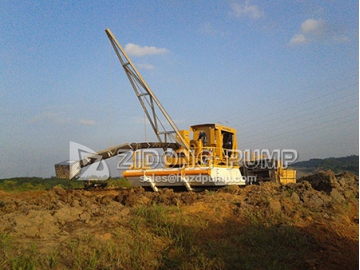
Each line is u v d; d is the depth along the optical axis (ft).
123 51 52.80
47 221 26.55
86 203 36.68
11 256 20.20
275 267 24.85
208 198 41.22
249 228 31.91
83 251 22.43
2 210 32.73
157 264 22.91
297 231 32.30
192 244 26.37
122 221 29.40
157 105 52.60
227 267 23.80
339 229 36.99
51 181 76.64
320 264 26.61
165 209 33.45
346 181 63.87
